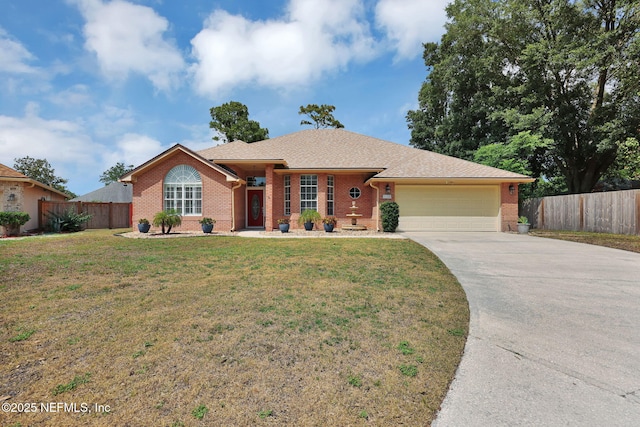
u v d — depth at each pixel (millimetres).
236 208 16859
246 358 3432
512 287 6148
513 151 21031
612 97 21734
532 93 21578
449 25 26969
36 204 18672
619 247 10641
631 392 2869
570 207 16875
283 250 10047
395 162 17812
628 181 27141
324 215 17234
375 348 3689
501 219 16078
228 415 2541
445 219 16391
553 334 4105
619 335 4078
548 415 2555
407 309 4938
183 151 15883
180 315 4598
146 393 2826
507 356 3541
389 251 9836
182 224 16016
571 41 20531
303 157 18375
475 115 26188
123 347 3652
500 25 22609
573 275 7027
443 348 3715
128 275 6922
